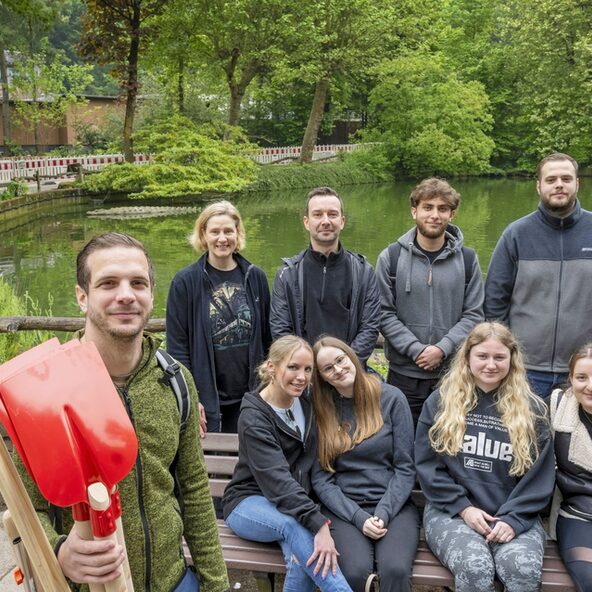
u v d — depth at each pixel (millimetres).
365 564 2391
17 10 17500
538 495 2471
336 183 31359
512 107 36438
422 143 32625
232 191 25703
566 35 26094
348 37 28688
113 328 1488
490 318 3303
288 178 29422
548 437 2559
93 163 27781
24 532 1205
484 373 2576
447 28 33188
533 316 3191
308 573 2385
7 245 16406
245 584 2865
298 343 2564
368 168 32969
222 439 3137
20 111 29625
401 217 20953
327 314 3205
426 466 2654
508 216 20906
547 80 27531
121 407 1214
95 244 1513
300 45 27703
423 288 3260
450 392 2654
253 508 2541
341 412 2744
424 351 3180
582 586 2309
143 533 1553
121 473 1186
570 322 3121
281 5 26578
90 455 1166
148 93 32812
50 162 26406
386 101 33625
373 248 16016
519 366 2602
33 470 1133
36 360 1212
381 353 6145
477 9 37906
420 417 2748
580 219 3129
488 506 2533
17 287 12328
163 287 12023
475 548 2348
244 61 28016
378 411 2725
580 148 28234
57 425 1133
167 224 19531
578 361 2521
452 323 3260
